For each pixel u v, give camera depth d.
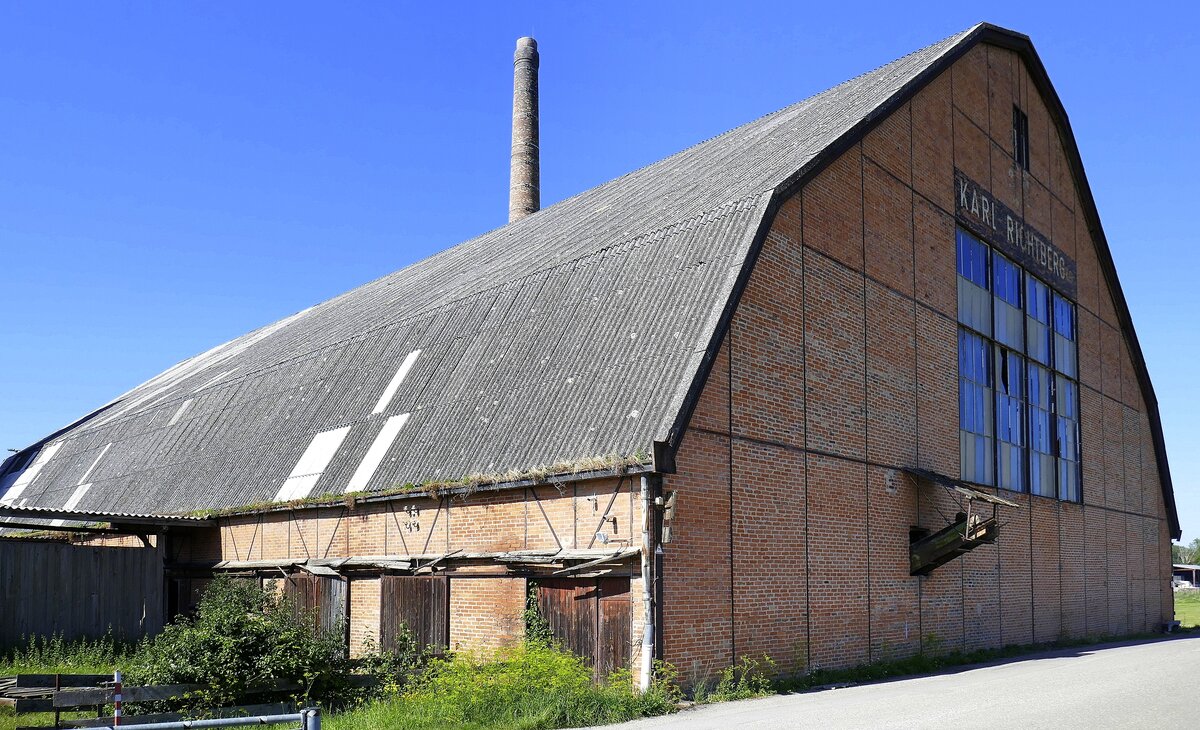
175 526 25.86
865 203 22.41
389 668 16.97
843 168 21.78
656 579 15.95
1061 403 31.72
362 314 32.81
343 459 23.50
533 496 18.17
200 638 15.02
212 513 25.97
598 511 17.00
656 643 15.77
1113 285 36.09
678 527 16.52
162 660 14.80
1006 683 16.58
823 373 20.36
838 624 19.88
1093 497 32.84
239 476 26.89
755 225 18.95
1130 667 19.00
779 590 18.50
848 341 21.27
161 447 33.09
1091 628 31.22
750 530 18.02
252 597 18.58
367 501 21.38
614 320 20.11
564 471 17.33
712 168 26.34
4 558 22.25
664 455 16.02
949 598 23.83
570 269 22.95
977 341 26.94
